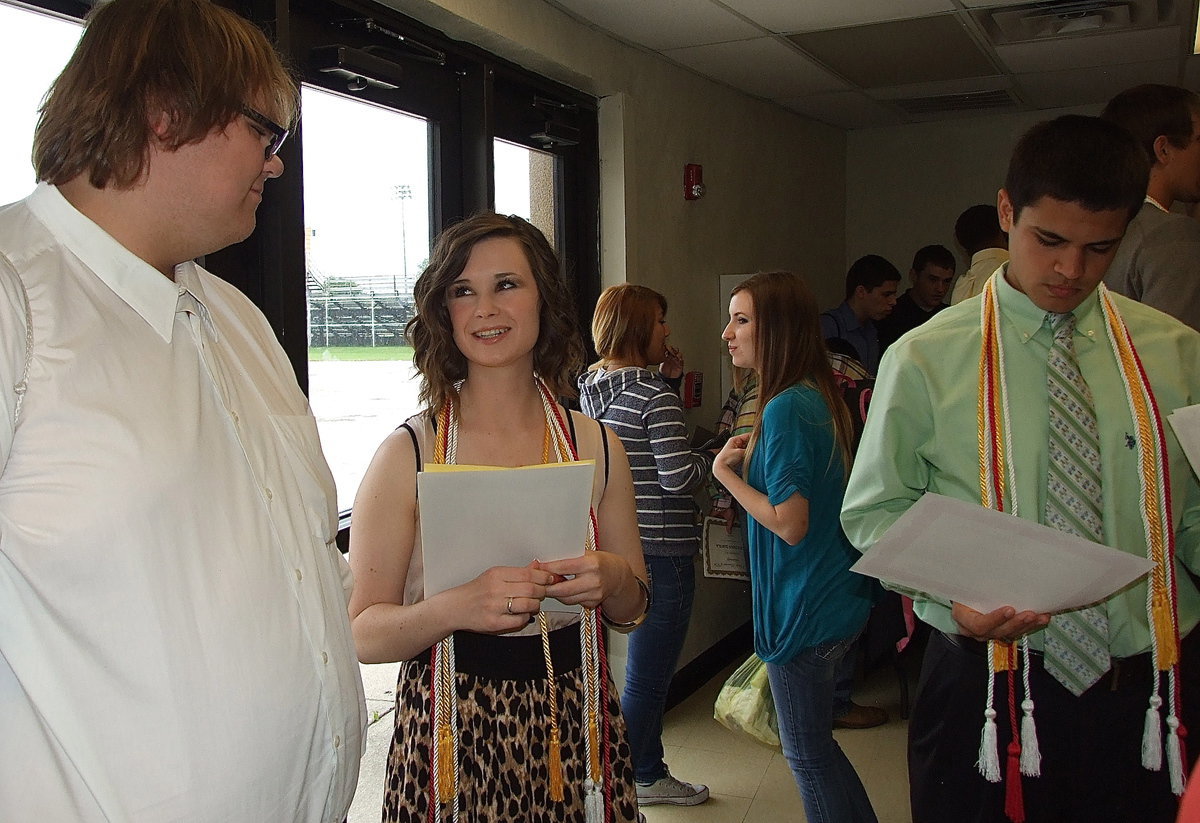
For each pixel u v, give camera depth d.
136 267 0.93
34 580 0.83
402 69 2.23
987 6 3.06
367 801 2.54
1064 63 3.87
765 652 2.01
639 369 2.69
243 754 0.93
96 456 0.85
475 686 1.26
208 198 0.94
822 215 5.20
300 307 1.99
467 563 1.22
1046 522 1.27
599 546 1.44
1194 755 1.31
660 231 3.48
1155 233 1.68
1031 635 1.29
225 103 0.91
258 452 1.02
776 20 3.08
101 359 0.88
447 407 1.36
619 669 3.22
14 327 0.82
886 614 2.71
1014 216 1.27
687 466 2.61
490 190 2.62
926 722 1.40
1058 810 1.32
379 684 2.92
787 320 2.09
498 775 1.24
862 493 1.39
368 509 1.32
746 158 4.25
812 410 2.00
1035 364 1.31
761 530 2.03
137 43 0.88
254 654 0.95
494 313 1.31
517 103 2.87
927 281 4.41
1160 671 1.27
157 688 0.88
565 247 3.16
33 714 0.86
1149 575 1.24
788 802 2.84
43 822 0.85
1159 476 1.25
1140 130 1.77
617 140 3.17
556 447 1.38
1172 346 1.31
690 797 2.81
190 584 0.90
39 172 0.92
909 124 5.29
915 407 1.35
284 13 1.81
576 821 1.27
